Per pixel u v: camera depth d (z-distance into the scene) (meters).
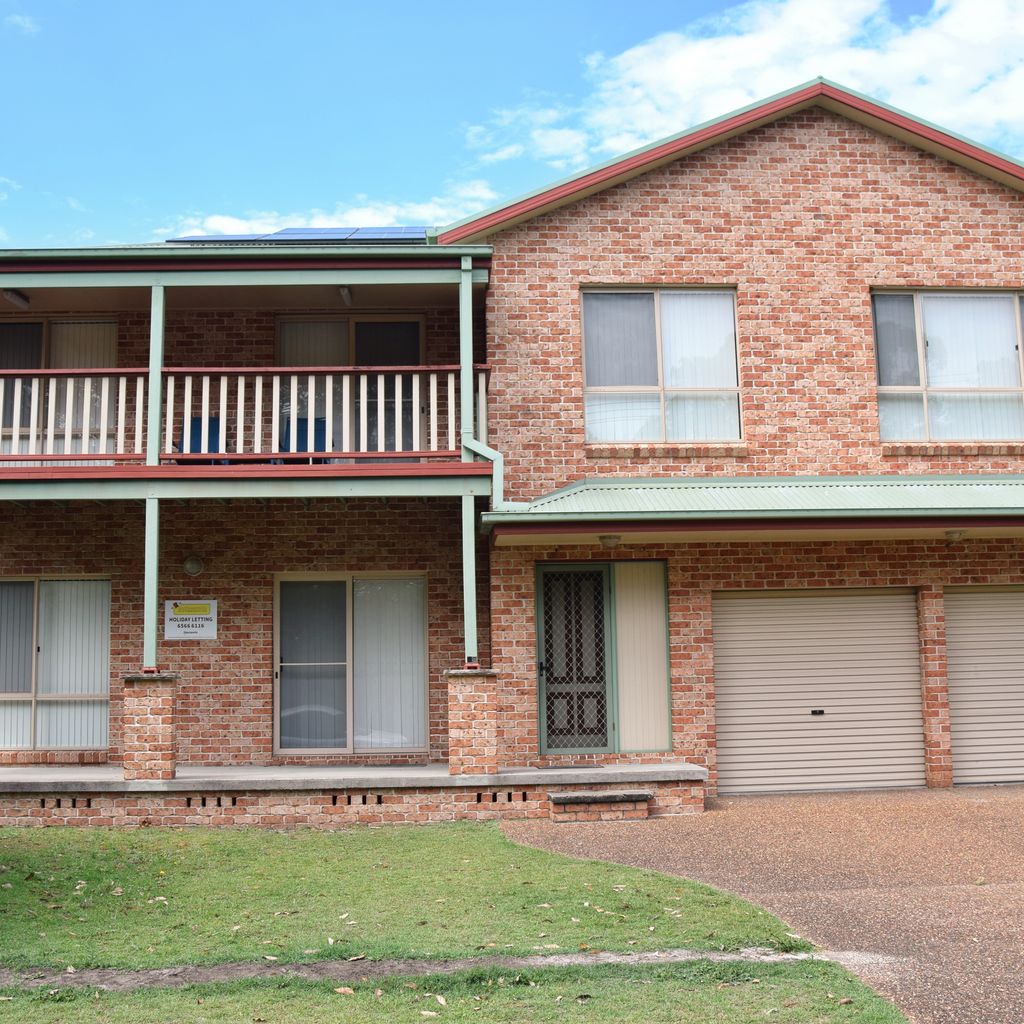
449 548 13.50
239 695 13.20
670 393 13.35
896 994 5.82
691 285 13.45
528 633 12.47
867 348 13.46
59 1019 5.56
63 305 13.48
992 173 13.70
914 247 13.66
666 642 12.69
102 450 12.11
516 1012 5.59
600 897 7.77
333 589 13.59
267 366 13.79
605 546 12.27
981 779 12.92
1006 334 13.83
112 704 13.24
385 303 13.74
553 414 13.06
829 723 12.82
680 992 5.85
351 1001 5.78
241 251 11.94
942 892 7.97
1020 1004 5.66
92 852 9.55
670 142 13.26
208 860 9.25
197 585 13.33
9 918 7.41
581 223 13.37
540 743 12.46
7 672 13.40
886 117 13.49
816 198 13.63
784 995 5.78
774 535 12.10
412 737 13.41
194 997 5.87
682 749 12.45
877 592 13.02
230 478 11.69
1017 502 12.20
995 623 13.16
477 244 12.98
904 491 12.71
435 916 7.37
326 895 8.01
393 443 13.93
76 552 13.38
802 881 8.37
